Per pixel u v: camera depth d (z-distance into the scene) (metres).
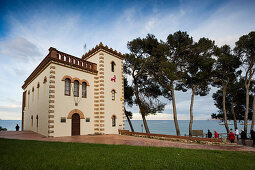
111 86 21.33
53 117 15.95
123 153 8.31
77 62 19.17
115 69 22.45
